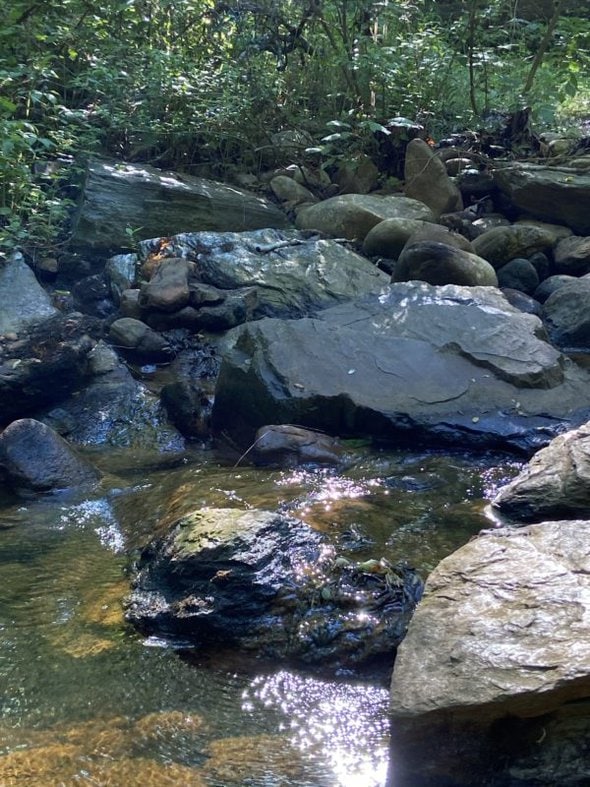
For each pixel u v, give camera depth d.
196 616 3.24
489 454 4.91
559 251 7.87
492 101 9.93
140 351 6.56
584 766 2.40
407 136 9.30
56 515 4.48
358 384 5.22
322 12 9.70
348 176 9.23
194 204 8.03
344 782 2.52
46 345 6.04
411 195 8.82
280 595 3.27
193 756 2.64
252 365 5.36
